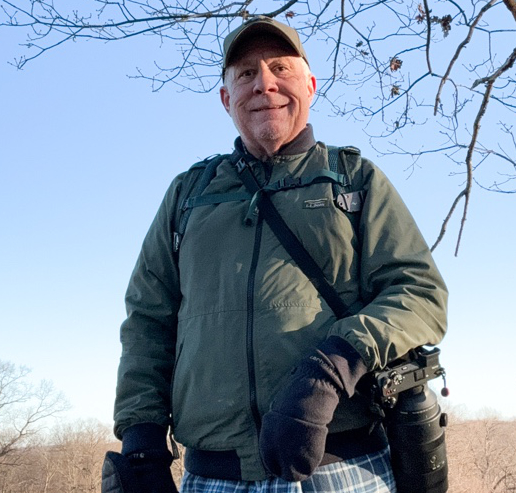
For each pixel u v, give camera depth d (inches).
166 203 96.1
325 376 70.1
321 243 82.3
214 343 80.2
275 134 89.0
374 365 72.6
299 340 77.4
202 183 93.0
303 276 81.2
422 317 77.5
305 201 84.4
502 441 1491.1
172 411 85.5
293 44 92.1
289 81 91.4
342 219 83.5
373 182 86.5
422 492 80.5
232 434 77.7
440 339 79.8
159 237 94.2
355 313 81.1
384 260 82.0
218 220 87.0
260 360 77.3
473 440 1421.0
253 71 92.4
